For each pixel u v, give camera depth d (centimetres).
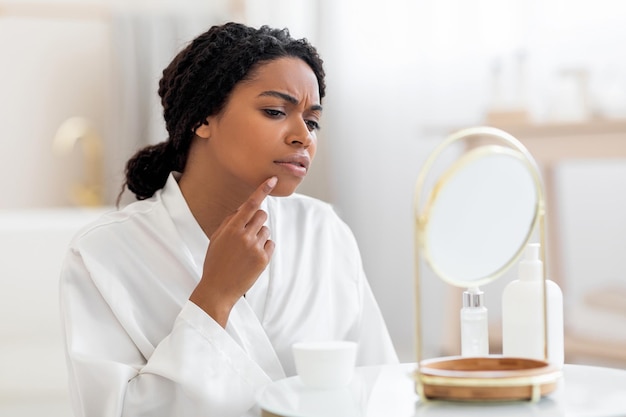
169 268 148
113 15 480
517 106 342
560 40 396
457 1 424
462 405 109
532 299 128
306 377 123
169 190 154
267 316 153
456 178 113
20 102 519
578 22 392
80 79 522
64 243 336
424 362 117
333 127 455
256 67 144
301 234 162
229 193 152
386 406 112
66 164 523
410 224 441
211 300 136
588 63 390
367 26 449
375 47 447
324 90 154
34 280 333
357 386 124
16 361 332
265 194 139
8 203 520
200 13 481
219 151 147
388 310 446
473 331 129
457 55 425
